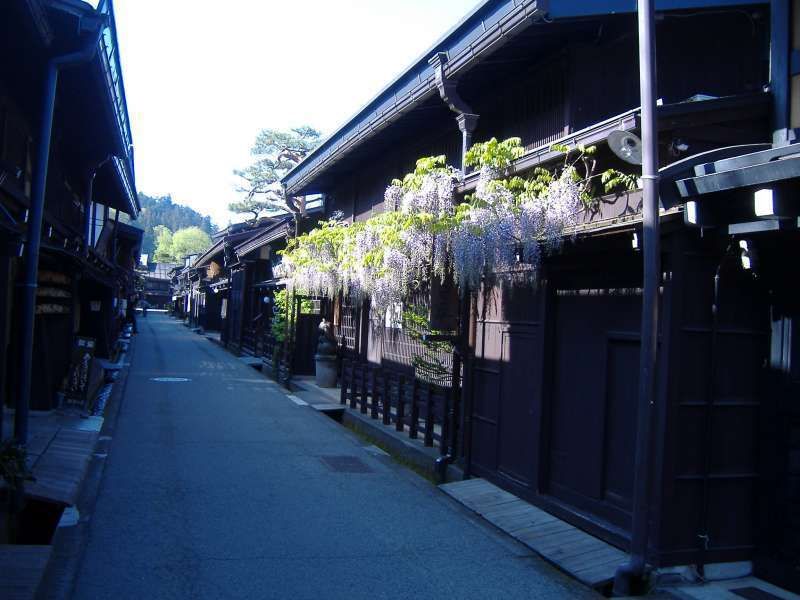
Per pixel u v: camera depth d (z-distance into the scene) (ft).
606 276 18.04
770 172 11.95
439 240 21.79
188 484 21.71
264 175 124.77
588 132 17.22
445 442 25.39
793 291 15.19
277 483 22.56
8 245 16.40
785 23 16.88
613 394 17.66
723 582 15.17
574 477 18.97
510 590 14.66
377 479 23.81
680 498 15.17
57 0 18.20
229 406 38.58
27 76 23.02
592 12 19.70
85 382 31.76
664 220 14.89
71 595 13.03
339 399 41.83
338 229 35.96
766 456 15.60
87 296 54.80
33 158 27.25
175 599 13.17
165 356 68.74
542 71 24.07
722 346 15.55
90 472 22.39
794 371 15.10
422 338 26.03
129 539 16.37
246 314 77.56
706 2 20.03
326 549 16.56
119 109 27.27
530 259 19.63
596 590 14.85
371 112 33.53
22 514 18.43
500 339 22.49
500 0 20.65
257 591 13.82
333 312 52.70
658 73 21.75
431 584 14.76
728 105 16.48
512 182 20.02
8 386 29.07
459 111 24.95
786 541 15.05
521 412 21.12
